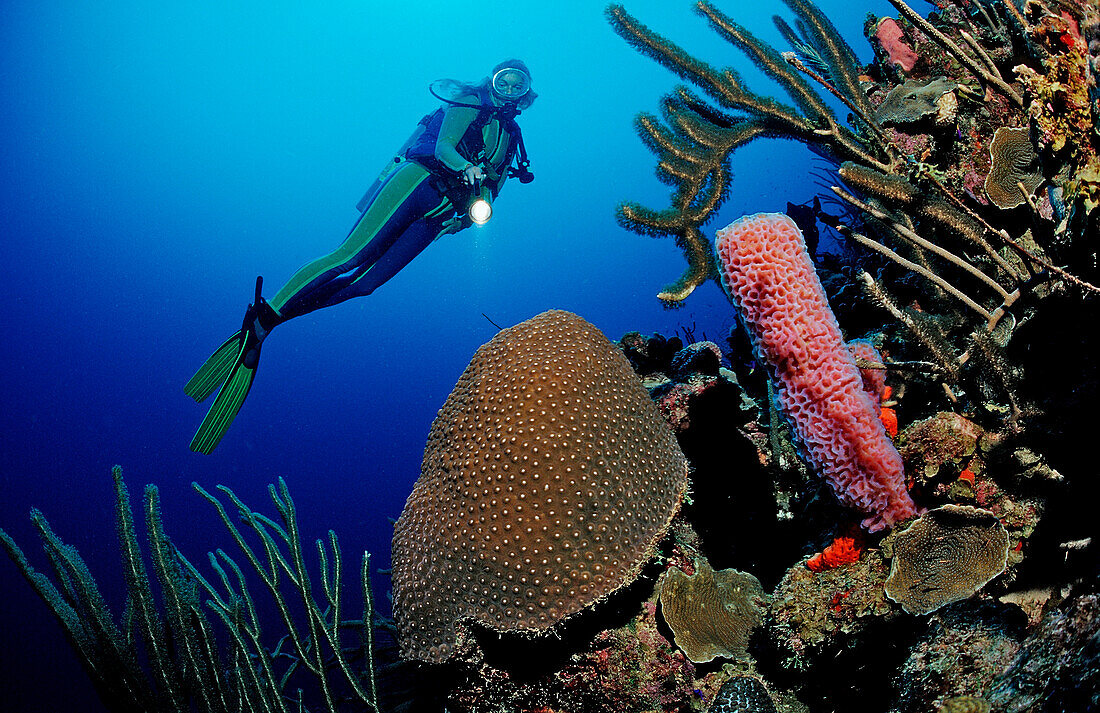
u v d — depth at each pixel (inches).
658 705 76.4
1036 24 67.9
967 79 107.0
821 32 110.2
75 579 103.7
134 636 106.9
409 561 81.4
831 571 73.0
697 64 105.8
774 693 76.1
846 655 69.1
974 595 59.9
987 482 66.6
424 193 209.3
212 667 104.7
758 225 69.2
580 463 76.2
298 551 108.5
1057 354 65.3
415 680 126.4
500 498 75.2
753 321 69.8
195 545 890.1
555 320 91.1
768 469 99.9
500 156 212.1
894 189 80.5
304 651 102.8
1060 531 60.2
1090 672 36.7
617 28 109.3
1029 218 85.7
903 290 105.9
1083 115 59.2
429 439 94.0
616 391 86.0
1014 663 47.6
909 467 71.6
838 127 105.3
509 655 77.7
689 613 80.0
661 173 109.1
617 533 75.1
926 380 84.0
